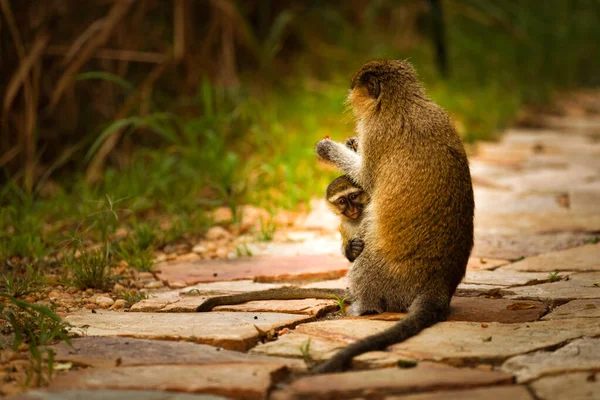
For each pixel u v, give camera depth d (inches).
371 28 1123.9
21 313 337.1
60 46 650.2
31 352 277.6
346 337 302.2
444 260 323.0
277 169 598.5
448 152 328.5
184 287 392.8
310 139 685.9
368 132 345.4
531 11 1264.8
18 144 597.3
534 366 265.9
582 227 504.1
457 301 352.2
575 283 378.3
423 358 275.3
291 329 322.0
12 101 605.9
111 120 653.3
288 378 268.5
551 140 866.1
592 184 641.0
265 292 358.6
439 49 996.6
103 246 431.5
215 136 606.9
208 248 467.5
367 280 333.1
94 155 643.5
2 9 577.9
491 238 485.1
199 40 802.8
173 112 706.8
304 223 523.2
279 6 959.6
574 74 1306.6
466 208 328.8
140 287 395.2
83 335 309.0
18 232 479.2
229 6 709.9
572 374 258.4
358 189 363.9
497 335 298.0
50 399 243.0
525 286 376.5
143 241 463.2
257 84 822.5
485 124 888.9
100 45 615.8
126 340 301.7
